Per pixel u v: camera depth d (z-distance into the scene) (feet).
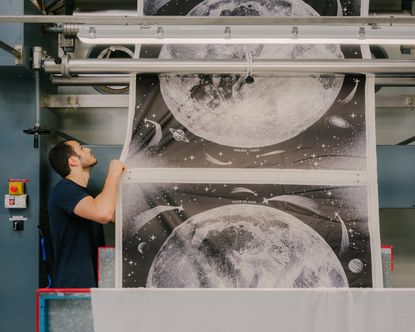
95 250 7.45
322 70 7.41
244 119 7.47
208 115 7.48
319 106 7.50
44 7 9.33
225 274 6.91
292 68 7.35
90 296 6.00
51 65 7.86
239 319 5.79
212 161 7.30
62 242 6.98
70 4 10.03
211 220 7.08
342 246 7.00
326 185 7.22
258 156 7.33
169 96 7.54
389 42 6.06
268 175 7.25
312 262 6.95
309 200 7.17
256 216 7.11
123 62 7.48
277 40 6.02
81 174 7.38
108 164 8.11
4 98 8.53
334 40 5.99
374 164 7.30
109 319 5.78
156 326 5.79
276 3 8.00
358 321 5.85
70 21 5.80
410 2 10.30
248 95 7.54
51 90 9.84
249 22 5.83
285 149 7.36
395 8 10.47
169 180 7.22
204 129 7.43
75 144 7.50
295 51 7.84
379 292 5.85
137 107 7.48
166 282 6.89
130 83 7.56
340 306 5.85
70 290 6.00
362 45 7.86
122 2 10.32
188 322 5.79
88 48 10.39
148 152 7.32
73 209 6.75
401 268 10.53
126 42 6.14
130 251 6.98
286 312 5.82
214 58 7.79
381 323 5.84
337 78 7.58
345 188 7.21
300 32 5.91
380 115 10.74
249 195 7.18
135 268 6.94
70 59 7.75
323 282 6.89
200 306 5.78
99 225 7.91
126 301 5.79
